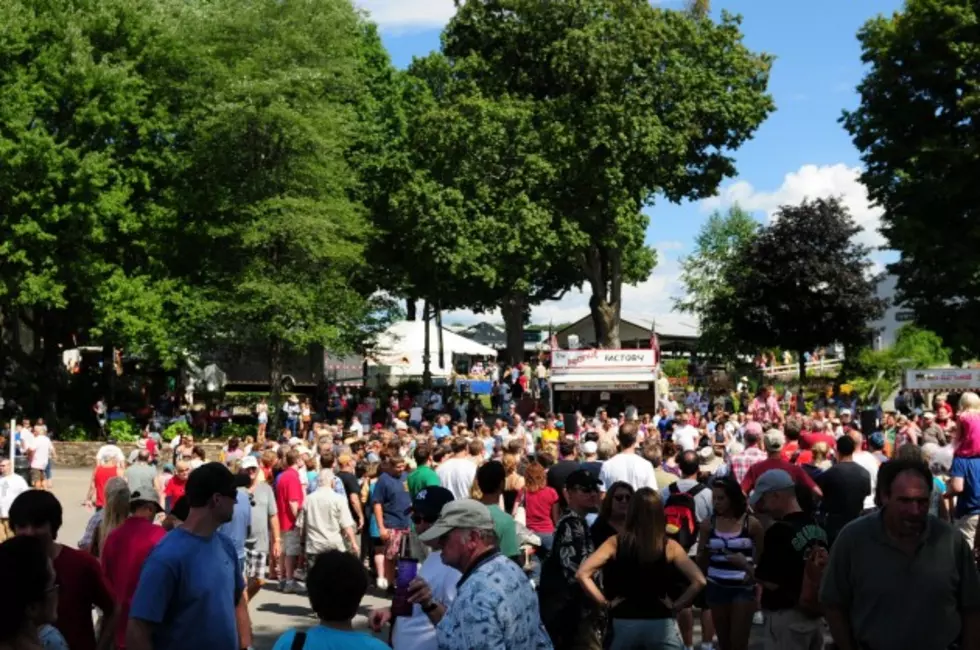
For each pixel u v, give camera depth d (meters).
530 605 5.59
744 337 59.94
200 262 45.84
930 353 56.19
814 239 58.16
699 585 7.45
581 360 41.78
